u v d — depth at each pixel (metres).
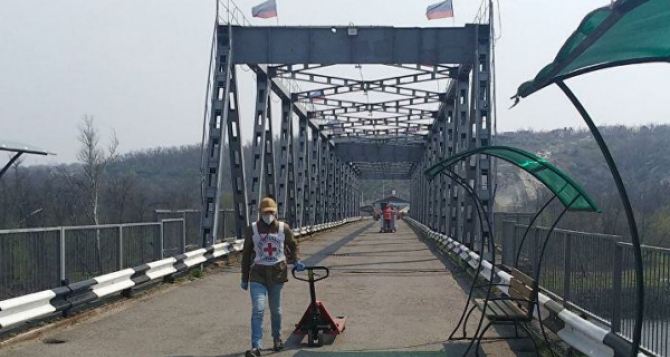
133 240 12.94
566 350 8.00
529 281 8.04
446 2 22.08
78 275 10.56
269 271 7.87
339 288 14.03
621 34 4.30
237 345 8.38
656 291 6.34
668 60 4.21
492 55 20.11
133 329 9.34
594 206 7.46
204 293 12.97
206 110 19.14
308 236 37.25
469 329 9.53
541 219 25.28
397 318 10.41
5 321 8.03
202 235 18.67
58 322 9.42
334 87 27.83
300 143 37.91
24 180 35.81
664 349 6.11
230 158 21.28
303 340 8.68
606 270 7.72
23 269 9.03
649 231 26.17
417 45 21.61
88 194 40.50
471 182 20.73
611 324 7.38
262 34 21.28
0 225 28.11
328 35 21.55
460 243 21.19
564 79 4.85
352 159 59.84
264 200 7.96
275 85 27.64
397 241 33.50
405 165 82.81
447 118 31.50
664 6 3.95
